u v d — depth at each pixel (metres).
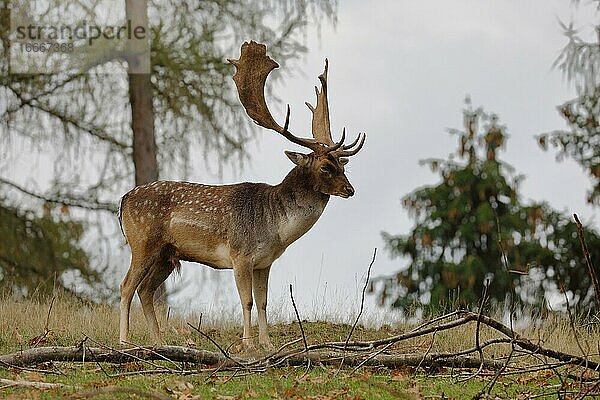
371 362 12.44
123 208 14.82
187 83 23.89
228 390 11.30
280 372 12.08
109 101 23.72
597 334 15.37
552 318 16.27
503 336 15.41
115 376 11.83
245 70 15.12
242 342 14.33
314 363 12.36
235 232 14.35
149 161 23.88
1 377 11.69
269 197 14.51
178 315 17.67
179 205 14.55
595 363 11.54
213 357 12.39
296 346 14.96
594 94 24.34
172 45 23.83
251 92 15.04
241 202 14.48
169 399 10.27
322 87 15.26
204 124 23.83
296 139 14.59
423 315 18.56
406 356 12.53
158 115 24.11
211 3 23.78
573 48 22.73
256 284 14.68
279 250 14.55
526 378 12.27
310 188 14.45
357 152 14.57
